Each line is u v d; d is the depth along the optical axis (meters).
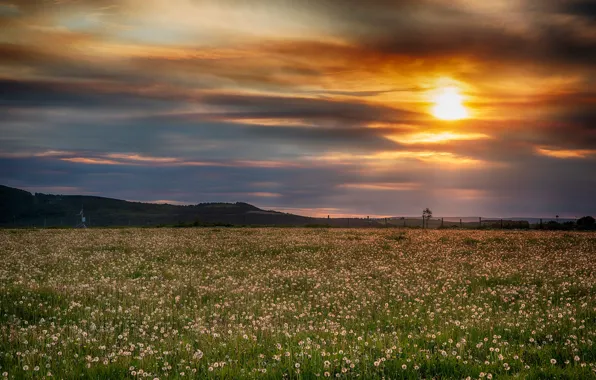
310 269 22.42
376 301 15.34
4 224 162.38
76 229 56.16
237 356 9.75
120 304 14.62
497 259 25.59
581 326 10.95
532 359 9.41
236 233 47.00
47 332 11.09
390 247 32.09
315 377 8.36
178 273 20.95
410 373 8.56
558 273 20.03
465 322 11.98
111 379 8.53
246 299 15.58
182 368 9.02
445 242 36.19
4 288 15.80
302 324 12.36
